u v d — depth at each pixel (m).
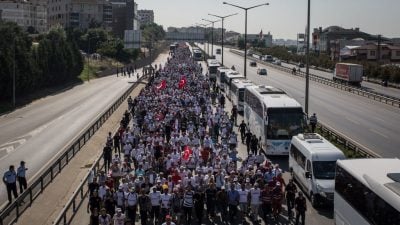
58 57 87.25
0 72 63.09
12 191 26.94
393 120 54.09
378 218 16.42
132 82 103.38
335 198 21.56
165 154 29.28
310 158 25.66
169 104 49.88
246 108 47.88
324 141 27.89
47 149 39.88
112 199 21.45
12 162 35.34
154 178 24.62
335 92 83.25
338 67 99.69
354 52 168.75
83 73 112.38
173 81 76.19
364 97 76.56
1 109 61.94
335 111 60.66
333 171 25.12
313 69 149.38
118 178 25.17
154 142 31.20
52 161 35.19
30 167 33.62
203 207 23.53
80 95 81.19
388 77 97.75
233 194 22.55
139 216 23.53
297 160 28.77
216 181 24.09
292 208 23.89
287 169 33.16
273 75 117.44
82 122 54.03
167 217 18.19
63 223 21.33
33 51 78.88
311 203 25.38
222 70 82.19
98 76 116.19
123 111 59.28
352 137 43.31
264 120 36.34
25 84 69.75
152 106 48.53
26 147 40.69
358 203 18.47
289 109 35.88
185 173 23.88
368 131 46.75
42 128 50.09
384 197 15.95
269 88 42.47
